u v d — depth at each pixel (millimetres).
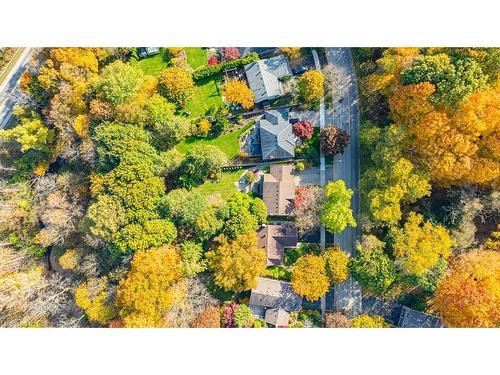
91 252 73938
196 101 78938
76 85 72625
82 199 75000
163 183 73562
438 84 60875
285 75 76562
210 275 72125
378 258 66188
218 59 79062
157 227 68625
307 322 71438
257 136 76750
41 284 75812
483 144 62625
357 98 75000
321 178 74688
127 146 72062
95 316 69625
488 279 62094
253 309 73562
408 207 69750
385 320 71750
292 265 73312
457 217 66438
